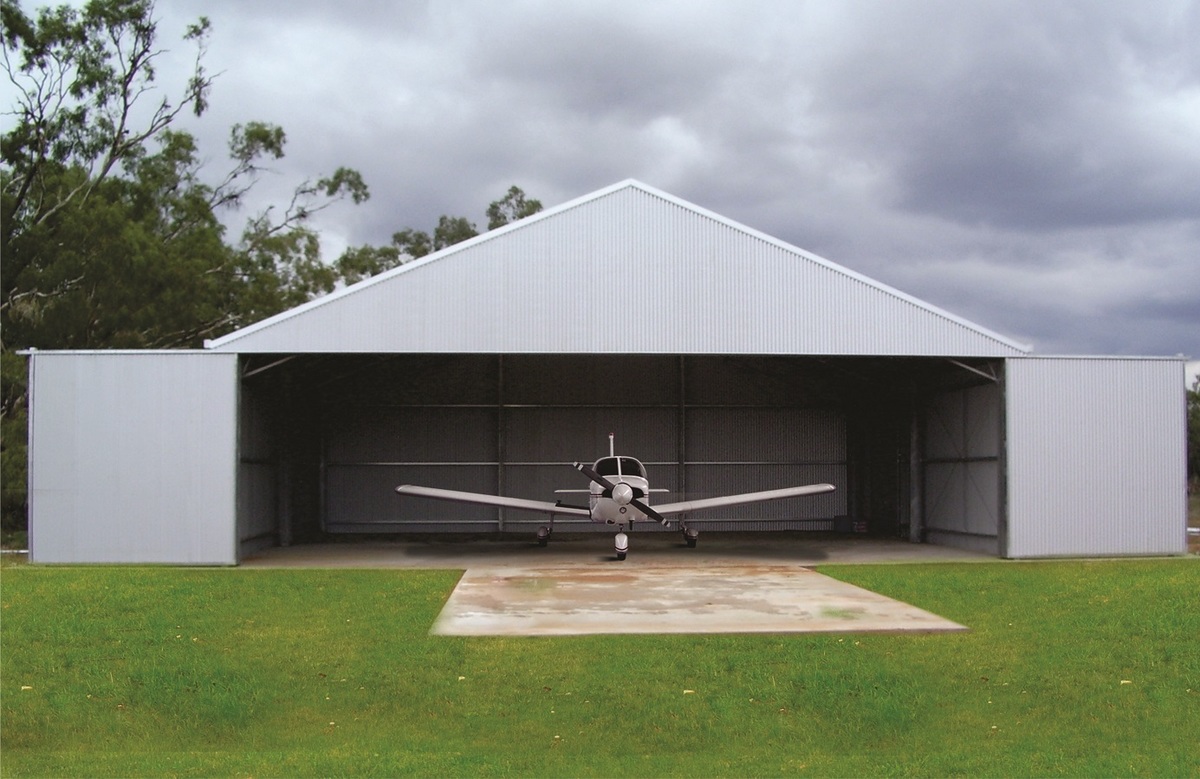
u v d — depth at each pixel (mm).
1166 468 18781
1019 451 18469
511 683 9008
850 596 13531
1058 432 18594
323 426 25188
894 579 15281
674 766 7082
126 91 34688
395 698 8648
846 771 6914
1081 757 7168
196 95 36562
